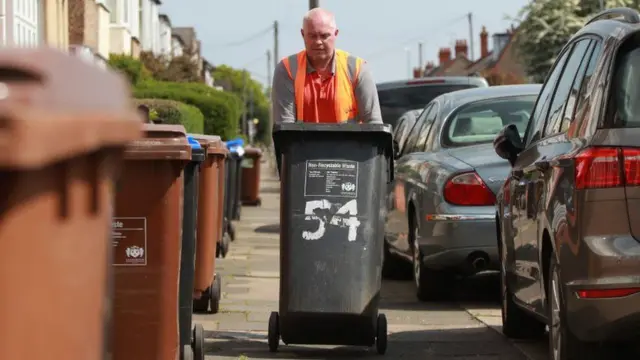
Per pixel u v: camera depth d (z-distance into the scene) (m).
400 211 12.24
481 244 10.18
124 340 6.34
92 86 2.64
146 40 56.75
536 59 49.97
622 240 5.92
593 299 5.93
